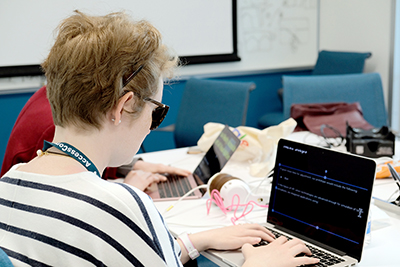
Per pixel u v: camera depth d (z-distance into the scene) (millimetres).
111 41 713
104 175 1561
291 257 935
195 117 2623
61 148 734
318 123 2199
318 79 2564
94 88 704
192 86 2699
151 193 1497
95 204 668
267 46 4059
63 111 729
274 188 1202
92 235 656
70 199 673
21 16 3055
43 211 673
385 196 1373
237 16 3840
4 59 3066
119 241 669
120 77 715
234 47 3836
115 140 765
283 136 1684
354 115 2234
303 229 1109
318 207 1086
